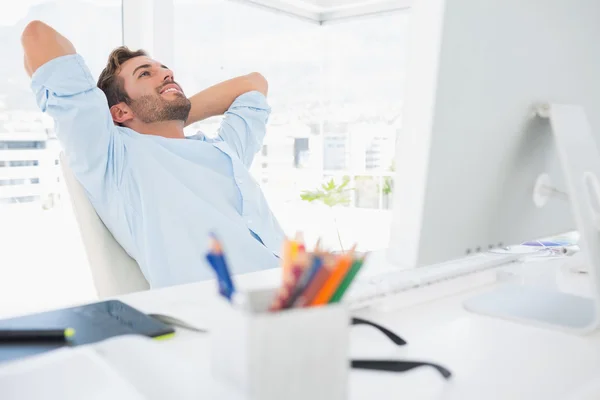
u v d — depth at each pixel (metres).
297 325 0.36
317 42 3.04
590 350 0.56
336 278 0.38
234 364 0.40
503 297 0.75
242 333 0.38
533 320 0.64
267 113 1.80
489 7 0.55
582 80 0.72
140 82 1.52
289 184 2.94
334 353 0.38
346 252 0.43
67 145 1.29
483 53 0.55
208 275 1.32
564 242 1.15
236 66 2.54
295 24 2.90
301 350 0.36
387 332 0.60
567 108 0.65
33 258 1.78
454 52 0.51
